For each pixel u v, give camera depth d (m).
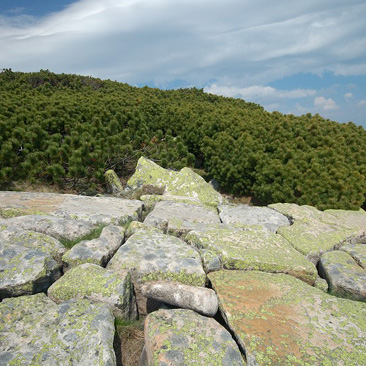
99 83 30.31
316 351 3.88
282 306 4.73
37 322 4.20
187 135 16.91
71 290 4.77
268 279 5.45
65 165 11.66
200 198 10.73
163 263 5.39
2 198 8.22
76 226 6.75
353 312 4.66
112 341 4.04
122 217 7.73
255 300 4.82
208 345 3.88
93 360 3.69
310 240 7.12
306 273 5.90
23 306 4.50
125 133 13.51
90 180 12.27
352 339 4.12
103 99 18.81
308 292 5.14
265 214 8.68
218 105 24.52
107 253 5.76
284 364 3.68
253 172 11.96
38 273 4.96
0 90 22.44
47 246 5.75
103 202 8.77
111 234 6.34
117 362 4.29
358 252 6.66
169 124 18.72
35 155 10.91
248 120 16.22
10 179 11.02
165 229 7.65
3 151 10.53
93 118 14.16
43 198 8.56
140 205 8.89
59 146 12.23
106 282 4.83
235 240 6.67
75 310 4.42
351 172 11.24
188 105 21.05
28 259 5.18
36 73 29.05
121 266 5.31
